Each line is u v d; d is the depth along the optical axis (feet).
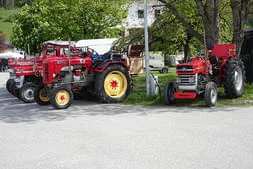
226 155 16.80
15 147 19.97
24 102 41.50
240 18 41.11
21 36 136.67
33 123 27.27
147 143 19.47
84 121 27.09
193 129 22.43
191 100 34.60
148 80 37.40
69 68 36.96
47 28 91.15
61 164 16.46
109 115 29.37
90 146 19.43
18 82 43.37
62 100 34.27
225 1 53.57
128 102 36.70
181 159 16.42
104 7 84.84
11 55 137.80
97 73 37.14
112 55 38.75
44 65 36.47
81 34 86.28
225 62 33.94
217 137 20.18
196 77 31.65
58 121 27.66
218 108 30.27
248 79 43.47
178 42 64.44
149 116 27.91
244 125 23.13
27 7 137.69
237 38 41.50
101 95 36.88
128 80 38.29
